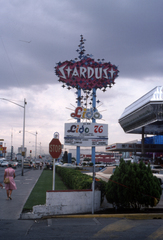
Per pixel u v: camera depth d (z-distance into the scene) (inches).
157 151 2687.0
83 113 1449.3
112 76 1546.5
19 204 471.8
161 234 298.4
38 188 699.4
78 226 335.9
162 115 2178.9
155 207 458.6
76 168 1437.0
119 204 434.3
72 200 405.7
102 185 455.5
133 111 2541.8
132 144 2679.6
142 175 421.1
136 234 298.4
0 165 2610.7
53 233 303.6
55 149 470.9
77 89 1523.1
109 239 279.1
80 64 1535.4
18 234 297.7
